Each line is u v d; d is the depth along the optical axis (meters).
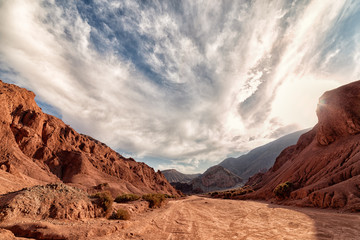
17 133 42.09
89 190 43.28
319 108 38.16
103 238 7.86
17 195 8.92
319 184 20.30
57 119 61.75
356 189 14.36
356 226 8.35
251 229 10.10
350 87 31.83
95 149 71.31
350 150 23.61
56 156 49.56
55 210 9.42
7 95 41.81
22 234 6.79
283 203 23.45
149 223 12.85
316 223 9.65
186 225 12.28
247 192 54.69
